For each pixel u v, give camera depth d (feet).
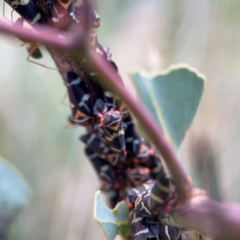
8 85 1.64
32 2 0.70
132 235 0.74
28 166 1.61
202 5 1.48
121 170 0.78
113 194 0.79
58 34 0.70
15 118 1.63
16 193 0.94
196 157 0.90
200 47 1.46
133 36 1.53
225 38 1.46
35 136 1.63
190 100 0.82
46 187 1.58
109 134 0.73
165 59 1.46
